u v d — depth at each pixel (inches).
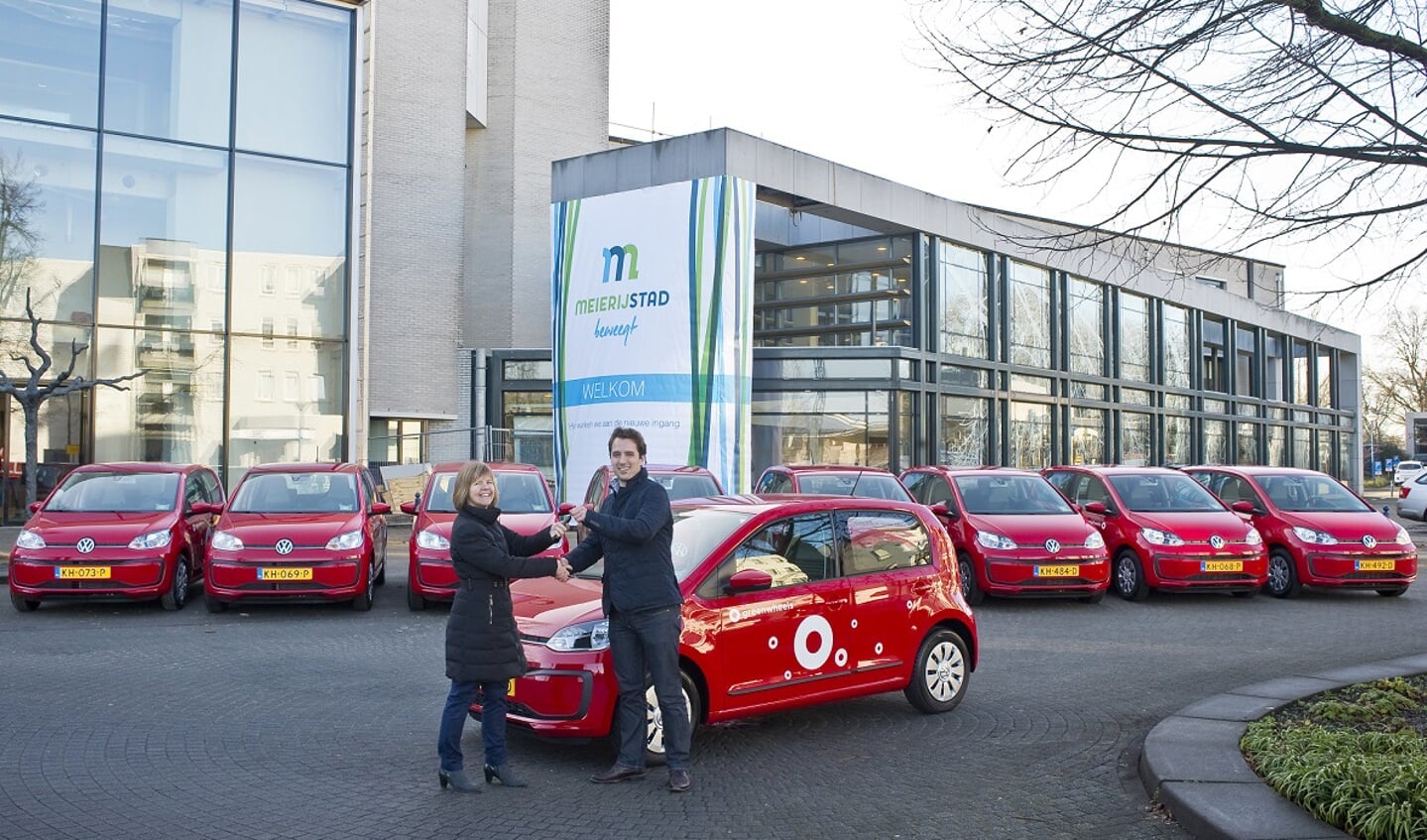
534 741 282.0
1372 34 238.4
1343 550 547.5
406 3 1190.9
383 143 1173.7
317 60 932.0
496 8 1337.4
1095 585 511.5
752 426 1145.4
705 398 935.7
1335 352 2122.3
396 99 1182.9
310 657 391.2
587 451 987.3
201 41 880.9
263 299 901.8
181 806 226.2
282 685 342.6
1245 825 200.8
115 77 847.7
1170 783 226.1
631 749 245.4
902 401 1136.8
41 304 818.8
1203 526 545.3
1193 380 1663.4
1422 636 445.4
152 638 426.6
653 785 245.0
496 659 237.5
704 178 988.6
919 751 274.7
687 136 1038.4
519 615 275.3
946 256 1226.0
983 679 358.9
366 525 508.7
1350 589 600.1
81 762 256.8
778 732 293.4
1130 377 1529.3
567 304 1016.2
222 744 274.4
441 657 394.0
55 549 474.6
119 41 850.1
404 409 1173.7
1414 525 1175.0
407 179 1186.6
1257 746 246.8
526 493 548.7
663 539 243.9
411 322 1184.2
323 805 228.1
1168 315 1615.4
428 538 501.0
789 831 215.2
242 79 898.1
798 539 290.4
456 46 1226.0
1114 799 235.9
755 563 279.7
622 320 976.3
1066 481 636.7
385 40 1178.0
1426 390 2341.3
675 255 957.2
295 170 919.0
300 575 475.8
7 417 810.2
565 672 257.6
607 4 1416.1
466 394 1232.8
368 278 941.8
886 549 308.3
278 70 914.1
